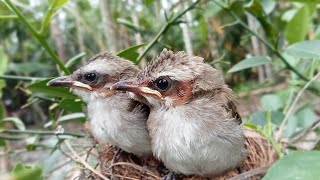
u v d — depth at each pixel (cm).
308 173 5
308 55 8
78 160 9
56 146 10
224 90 8
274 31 10
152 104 8
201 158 7
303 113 10
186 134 7
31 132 10
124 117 9
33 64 13
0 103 11
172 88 7
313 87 11
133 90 7
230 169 8
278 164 6
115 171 9
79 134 10
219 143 7
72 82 9
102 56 9
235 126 7
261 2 10
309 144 11
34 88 9
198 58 8
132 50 9
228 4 10
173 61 7
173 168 8
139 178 9
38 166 5
